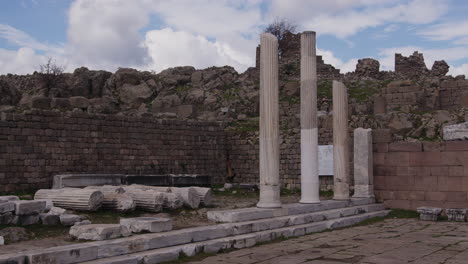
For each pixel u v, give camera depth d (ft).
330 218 57.82
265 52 52.49
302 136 60.23
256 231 45.50
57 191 53.42
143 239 34.27
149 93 138.62
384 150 74.90
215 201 70.18
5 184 72.18
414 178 72.43
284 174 94.63
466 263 34.76
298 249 40.68
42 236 37.93
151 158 92.38
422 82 134.51
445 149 70.44
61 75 136.87
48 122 77.97
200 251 37.24
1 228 38.11
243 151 102.78
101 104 113.91
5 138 72.64
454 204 69.36
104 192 55.72
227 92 142.82
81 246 30.53
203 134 101.35
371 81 156.87
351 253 38.75
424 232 52.21
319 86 150.20
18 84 143.64
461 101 104.73
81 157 82.07
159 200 52.90
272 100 52.03
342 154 68.23
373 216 65.31
